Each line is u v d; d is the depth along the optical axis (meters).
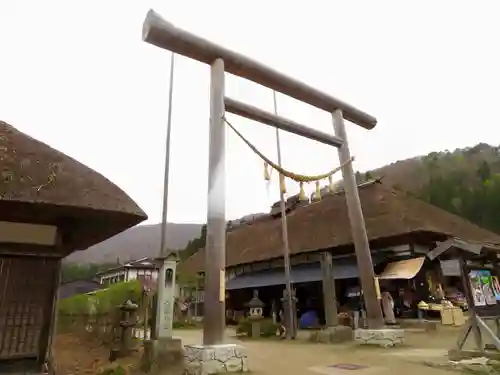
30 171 4.54
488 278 9.46
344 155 13.72
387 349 11.02
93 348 11.43
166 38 9.83
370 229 19.03
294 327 15.34
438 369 7.75
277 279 21.48
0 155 4.57
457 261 9.38
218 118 9.81
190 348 8.16
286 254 16.48
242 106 10.87
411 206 21.09
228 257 28.27
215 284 8.41
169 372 8.12
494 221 36.59
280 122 11.93
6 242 4.62
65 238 5.02
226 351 7.84
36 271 4.75
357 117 14.84
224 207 9.10
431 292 17.38
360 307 17.81
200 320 25.44
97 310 13.12
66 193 4.49
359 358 9.55
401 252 17.38
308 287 21.38
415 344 11.88
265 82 12.16
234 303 26.83
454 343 11.59
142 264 39.03
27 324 4.58
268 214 33.84
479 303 8.85
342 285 19.41
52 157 4.95
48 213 4.55
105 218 4.84
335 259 19.66
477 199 40.22
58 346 11.75
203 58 10.55
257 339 15.65
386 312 16.64
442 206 42.47
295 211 29.58
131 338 10.48
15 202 4.16
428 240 17.67
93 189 4.77
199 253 37.91
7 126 5.22
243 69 11.27
